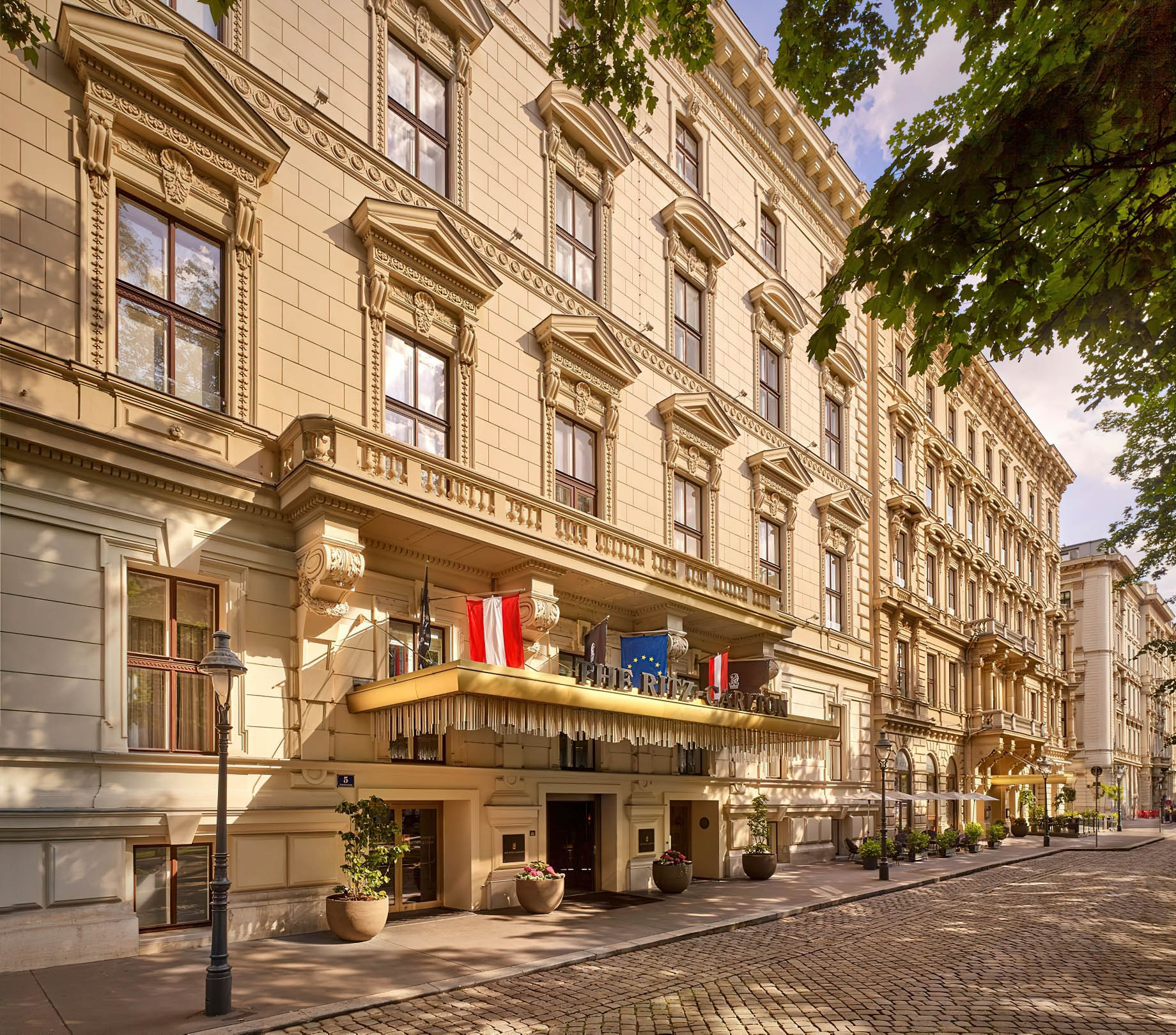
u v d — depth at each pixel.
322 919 12.35
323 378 13.83
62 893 9.88
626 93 8.96
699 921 14.02
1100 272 6.51
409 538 13.98
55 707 10.27
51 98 11.08
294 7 14.17
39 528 10.41
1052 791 52.34
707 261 23.70
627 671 15.83
